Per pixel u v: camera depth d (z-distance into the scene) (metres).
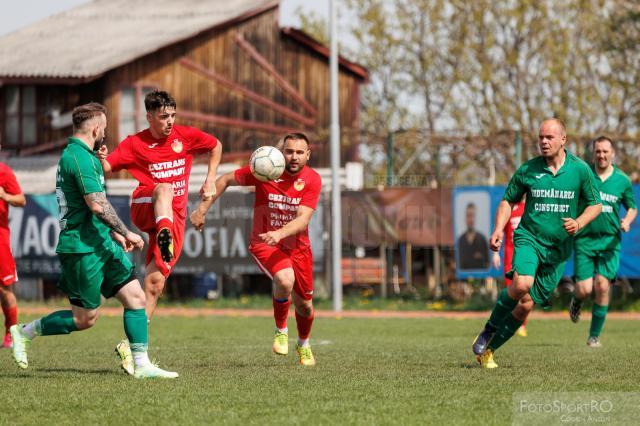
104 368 22.41
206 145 22.69
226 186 23.12
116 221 19.08
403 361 24.22
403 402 16.80
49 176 76.44
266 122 84.50
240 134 83.38
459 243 54.44
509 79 95.88
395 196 56.03
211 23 81.00
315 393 17.75
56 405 16.48
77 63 76.31
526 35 94.50
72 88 78.75
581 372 21.20
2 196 28.47
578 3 91.25
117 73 78.44
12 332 20.45
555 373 20.98
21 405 16.50
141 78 79.31
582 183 21.95
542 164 22.19
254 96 84.06
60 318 20.22
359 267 59.06
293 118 85.38
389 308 55.22
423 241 55.53
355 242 56.66
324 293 57.38
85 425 14.84
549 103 93.88
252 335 36.53
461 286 57.75
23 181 76.12
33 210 56.75
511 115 93.81
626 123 89.44
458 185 60.38
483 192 54.25
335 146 54.84
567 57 91.94
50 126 79.06
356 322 45.00
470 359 24.83
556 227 22.05
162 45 77.81
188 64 81.31
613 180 30.09
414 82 102.50
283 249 23.09
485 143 59.84
